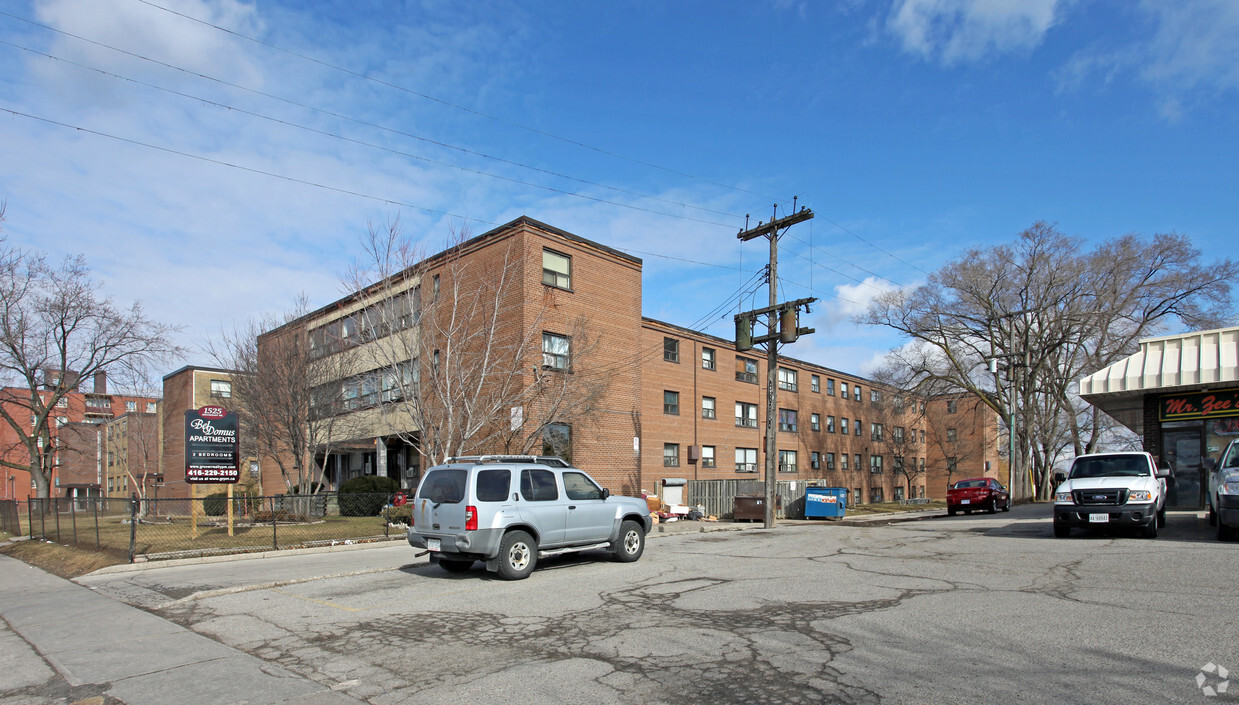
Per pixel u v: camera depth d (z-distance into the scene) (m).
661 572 11.52
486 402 21.83
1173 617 7.09
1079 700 4.86
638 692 5.43
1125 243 36.78
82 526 19.55
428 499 11.70
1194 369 18.92
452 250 25.58
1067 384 41.72
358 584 11.01
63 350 35.97
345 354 26.72
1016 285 39.66
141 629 8.31
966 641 6.46
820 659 6.08
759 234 23.56
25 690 6.08
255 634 7.84
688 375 36.28
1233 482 13.11
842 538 17.23
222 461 19.00
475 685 5.77
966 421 65.88
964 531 17.92
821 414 49.88
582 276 26.19
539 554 11.62
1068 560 11.23
